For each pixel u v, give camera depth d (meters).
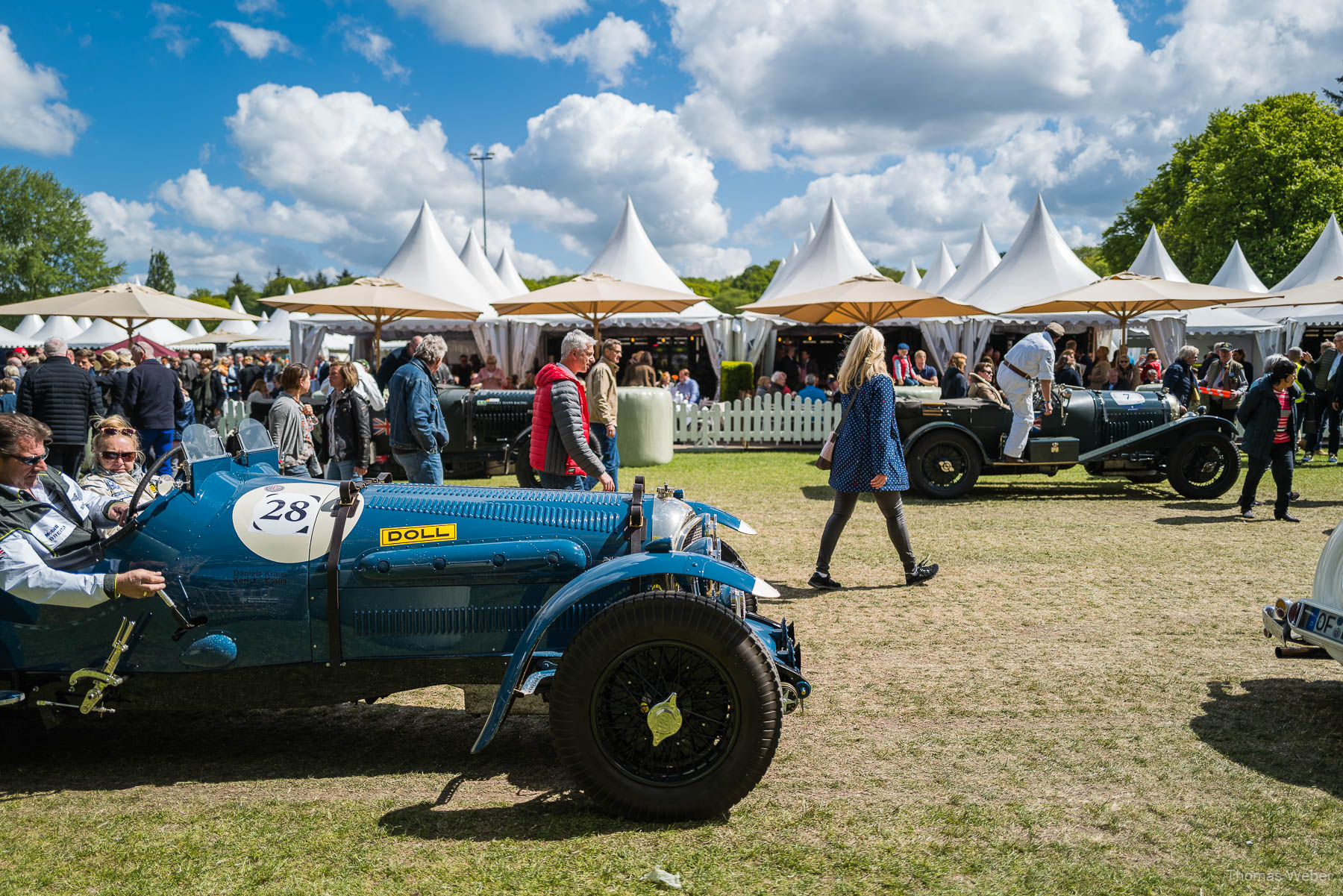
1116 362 17.34
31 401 8.98
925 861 2.55
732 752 2.73
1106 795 2.98
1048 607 5.36
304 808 2.90
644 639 2.71
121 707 3.12
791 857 2.57
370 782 3.13
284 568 3.01
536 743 3.51
